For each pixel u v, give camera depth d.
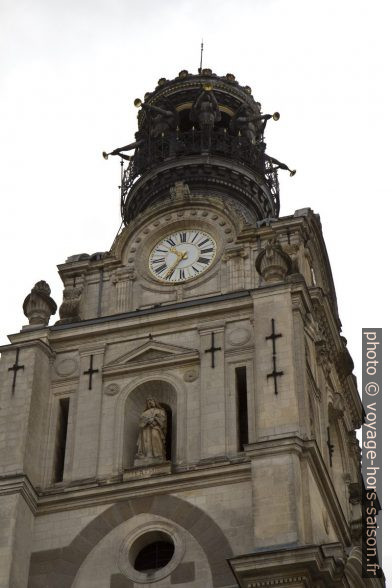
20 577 52.88
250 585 48.72
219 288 62.66
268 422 53.81
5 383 58.41
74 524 54.38
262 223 65.44
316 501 53.12
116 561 52.91
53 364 59.94
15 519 53.50
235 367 57.44
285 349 56.12
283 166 76.25
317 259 67.31
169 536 53.12
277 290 58.19
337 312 68.69
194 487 53.97
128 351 59.34
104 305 63.72
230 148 73.69
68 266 65.25
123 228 66.69
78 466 56.19
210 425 55.75
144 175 73.00
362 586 54.78
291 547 49.09
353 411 67.56
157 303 62.97
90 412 57.81
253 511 51.34
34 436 57.03
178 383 57.72
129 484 54.62
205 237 64.94
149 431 56.25
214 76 77.38
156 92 77.44
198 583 51.47
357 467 65.56
